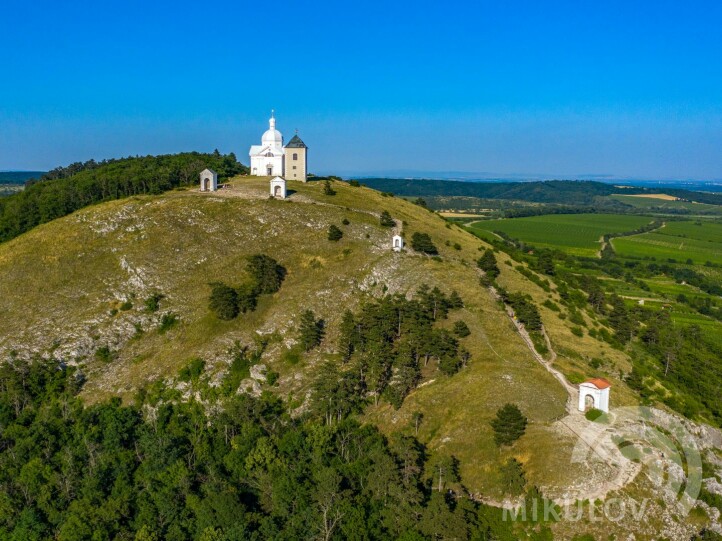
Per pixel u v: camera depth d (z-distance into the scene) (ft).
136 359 341.62
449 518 223.51
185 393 318.04
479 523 232.53
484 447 264.11
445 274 406.21
